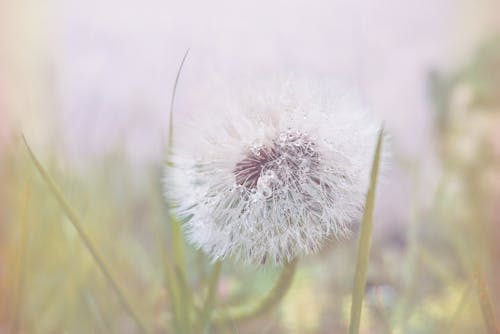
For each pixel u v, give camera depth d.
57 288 0.23
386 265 0.27
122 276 0.25
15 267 0.22
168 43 0.41
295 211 0.17
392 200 0.32
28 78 0.34
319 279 0.25
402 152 0.31
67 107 0.40
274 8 0.38
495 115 0.31
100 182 0.31
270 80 0.19
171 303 0.19
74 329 0.21
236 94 0.18
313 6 0.38
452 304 0.23
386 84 0.37
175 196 0.18
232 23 0.37
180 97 0.33
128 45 0.43
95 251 0.19
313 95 0.18
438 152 0.31
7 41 0.43
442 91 0.32
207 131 0.18
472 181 0.28
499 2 0.42
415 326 0.23
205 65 0.33
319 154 0.17
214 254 0.17
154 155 0.34
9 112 0.31
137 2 0.43
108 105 0.40
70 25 0.45
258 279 0.24
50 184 0.18
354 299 0.16
